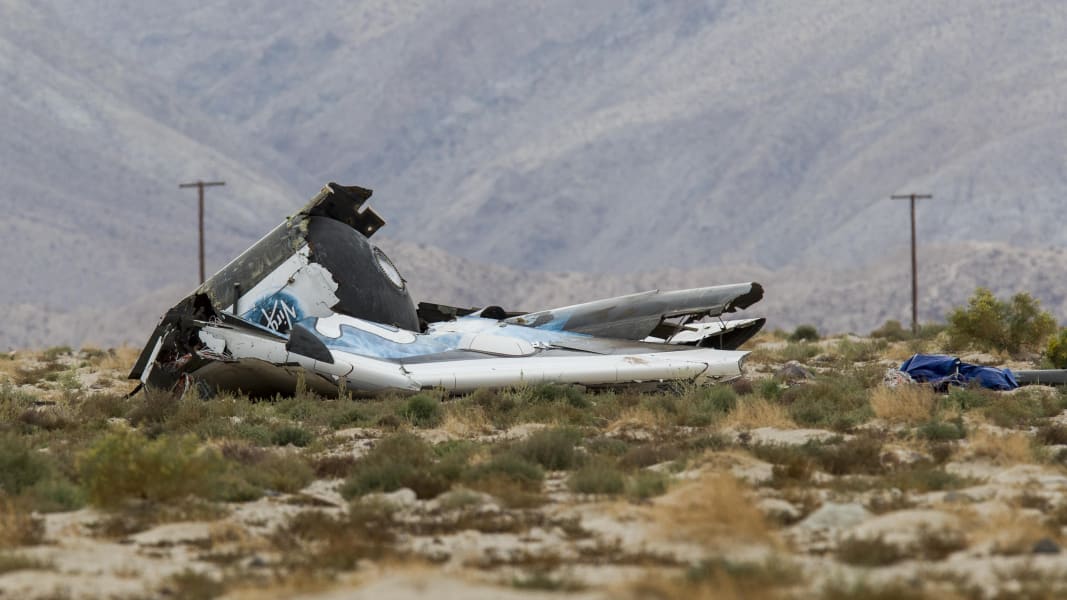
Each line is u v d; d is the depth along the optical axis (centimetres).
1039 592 4438
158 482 6353
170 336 11938
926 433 8550
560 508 6231
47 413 10188
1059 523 5672
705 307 12638
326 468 7569
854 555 5044
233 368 11638
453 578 4619
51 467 7219
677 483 6619
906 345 17000
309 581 4675
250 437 9069
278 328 12312
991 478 6925
